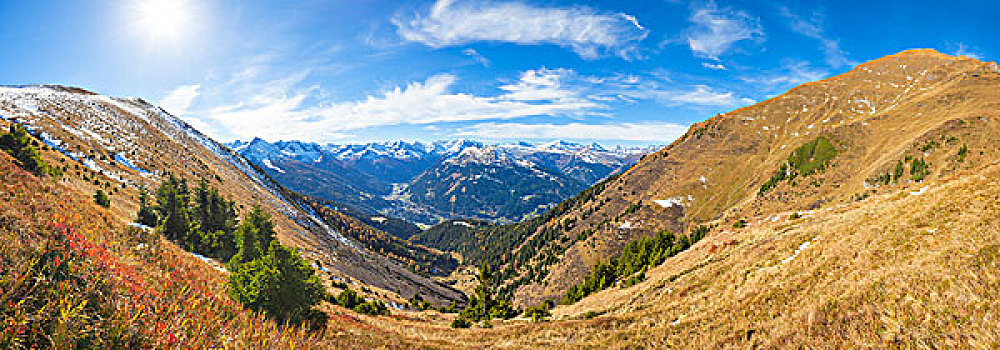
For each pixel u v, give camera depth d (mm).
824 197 156125
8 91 124062
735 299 21172
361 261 138000
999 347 7656
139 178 100062
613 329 23172
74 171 71312
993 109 133750
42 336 6109
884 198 41594
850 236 21203
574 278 178000
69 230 10742
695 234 88625
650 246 82812
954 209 16906
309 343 13641
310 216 186000
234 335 9953
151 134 155000
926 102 175375
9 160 17516
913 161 132250
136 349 7074
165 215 48531
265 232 53812
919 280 11680
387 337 22391
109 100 185875
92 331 6719
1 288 6383
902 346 9547
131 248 15102
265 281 16562
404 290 129375
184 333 8242
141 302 8422
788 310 15711
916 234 16297
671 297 31281
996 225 12680
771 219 57719
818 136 189250
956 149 122062
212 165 163625
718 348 15438
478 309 51719
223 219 59844
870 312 11500
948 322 9266
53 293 6973
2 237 8273
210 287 15430
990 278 9688
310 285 18359
